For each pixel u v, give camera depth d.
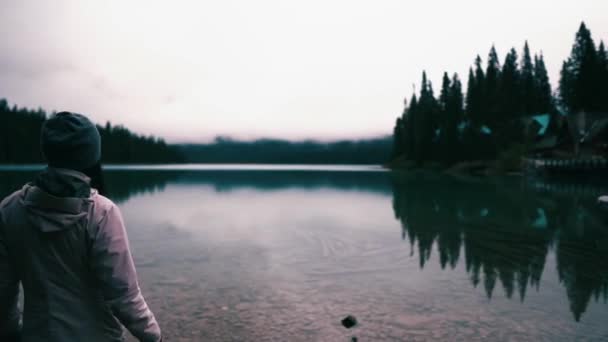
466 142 54.91
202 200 14.77
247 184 25.88
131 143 128.62
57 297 1.16
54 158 1.13
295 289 4.29
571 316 3.47
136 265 5.34
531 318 3.41
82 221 1.14
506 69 57.78
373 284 4.49
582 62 53.34
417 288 4.35
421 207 12.55
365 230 8.24
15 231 1.14
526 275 4.86
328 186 23.81
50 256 1.14
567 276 4.82
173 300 3.90
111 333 1.28
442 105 68.88
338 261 5.59
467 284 4.50
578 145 44.44
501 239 7.27
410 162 72.44
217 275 4.83
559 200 14.66
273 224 9.04
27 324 1.18
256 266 5.30
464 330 3.16
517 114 57.41
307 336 3.04
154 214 10.75
